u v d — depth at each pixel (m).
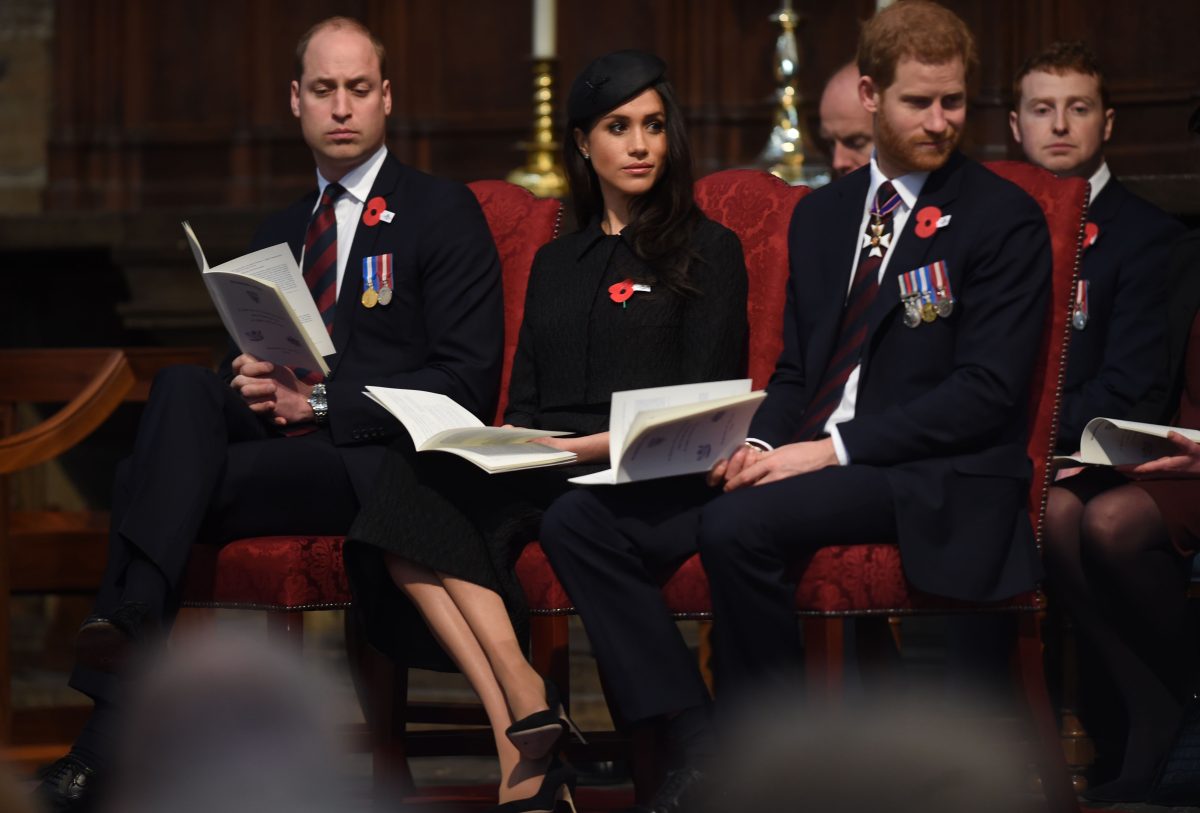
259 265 12.73
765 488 11.01
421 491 11.53
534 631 11.97
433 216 13.52
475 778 15.59
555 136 23.73
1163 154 21.00
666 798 10.69
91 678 11.57
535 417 12.59
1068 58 15.11
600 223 12.91
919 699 14.04
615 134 12.39
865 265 11.98
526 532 11.92
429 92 24.38
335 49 13.64
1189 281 13.62
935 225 11.69
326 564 12.26
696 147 23.30
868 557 11.05
